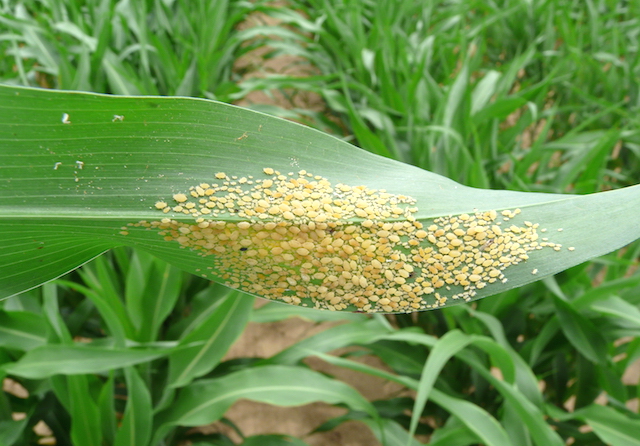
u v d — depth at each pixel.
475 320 0.25
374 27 0.46
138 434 0.19
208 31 0.45
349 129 0.44
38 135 0.10
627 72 0.45
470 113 0.34
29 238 0.11
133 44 0.44
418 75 0.36
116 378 0.24
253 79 0.43
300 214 0.11
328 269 0.11
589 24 0.52
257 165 0.11
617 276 0.26
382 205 0.11
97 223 0.11
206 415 0.20
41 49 0.39
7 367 0.18
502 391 0.20
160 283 0.24
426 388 0.18
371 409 0.20
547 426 0.18
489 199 0.12
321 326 0.35
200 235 0.11
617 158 0.44
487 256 0.11
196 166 0.11
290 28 0.62
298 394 0.20
